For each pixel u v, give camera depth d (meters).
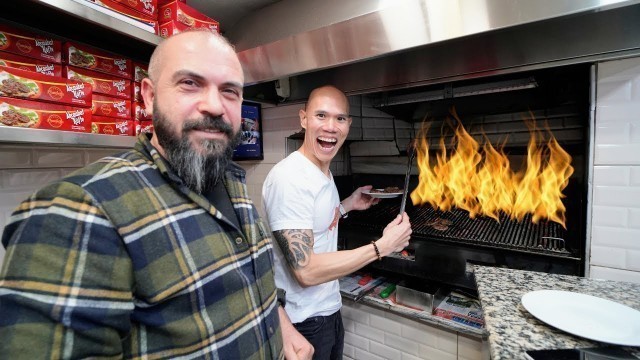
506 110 1.38
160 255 0.53
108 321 0.46
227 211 0.71
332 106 1.12
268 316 0.70
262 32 1.37
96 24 0.93
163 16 1.07
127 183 0.54
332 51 1.11
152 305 0.52
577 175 1.20
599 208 1.02
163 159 0.62
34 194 0.48
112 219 0.49
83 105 0.91
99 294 0.46
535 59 1.05
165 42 0.62
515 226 1.37
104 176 0.53
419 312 1.33
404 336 1.39
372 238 1.49
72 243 0.45
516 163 1.42
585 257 1.05
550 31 1.00
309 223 1.02
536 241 1.21
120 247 0.49
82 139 0.89
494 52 1.10
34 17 0.91
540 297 0.65
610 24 0.92
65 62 0.91
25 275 0.43
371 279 1.61
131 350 0.52
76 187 0.48
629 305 0.66
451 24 0.88
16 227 0.47
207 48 0.61
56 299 0.43
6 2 0.82
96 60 0.98
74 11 0.81
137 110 1.10
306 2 1.31
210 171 0.63
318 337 1.14
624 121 0.96
